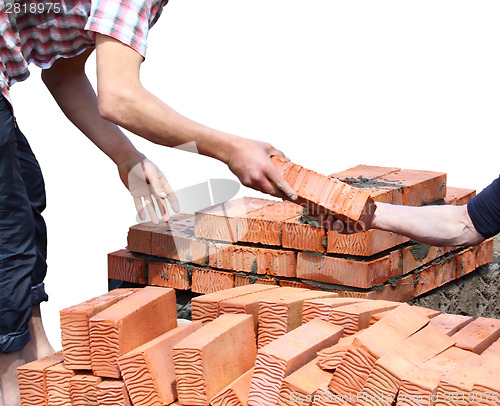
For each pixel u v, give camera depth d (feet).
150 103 9.18
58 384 9.53
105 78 9.19
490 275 13.58
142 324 9.45
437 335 9.10
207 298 10.01
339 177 12.62
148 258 12.75
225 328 9.30
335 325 9.36
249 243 12.26
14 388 10.61
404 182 12.37
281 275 11.97
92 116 11.20
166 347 9.34
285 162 9.49
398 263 12.07
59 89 11.18
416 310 9.35
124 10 9.29
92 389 9.35
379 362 8.53
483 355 8.77
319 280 11.82
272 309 9.55
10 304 10.46
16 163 10.41
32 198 11.31
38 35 10.59
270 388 8.79
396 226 9.70
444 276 12.92
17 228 10.47
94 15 9.29
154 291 9.83
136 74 9.27
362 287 11.56
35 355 11.30
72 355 9.45
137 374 9.14
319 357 8.91
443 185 12.89
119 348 9.21
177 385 9.07
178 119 9.24
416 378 8.45
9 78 10.55
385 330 8.94
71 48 10.75
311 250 11.80
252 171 9.36
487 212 9.68
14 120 10.42
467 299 13.41
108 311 9.38
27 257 10.55
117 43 9.25
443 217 9.78
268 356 8.80
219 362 9.16
